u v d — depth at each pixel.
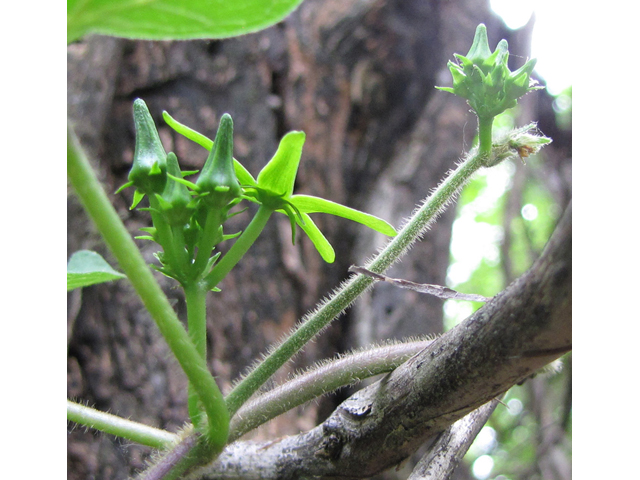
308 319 0.07
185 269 0.06
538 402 0.31
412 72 0.26
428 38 0.26
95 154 0.16
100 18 0.05
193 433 0.06
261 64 0.22
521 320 0.05
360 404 0.06
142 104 0.06
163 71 0.19
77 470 0.14
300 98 0.23
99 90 0.17
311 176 0.23
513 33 0.27
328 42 0.24
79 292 0.15
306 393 0.07
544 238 0.41
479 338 0.05
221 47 0.21
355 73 0.25
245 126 0.21
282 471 0.07
